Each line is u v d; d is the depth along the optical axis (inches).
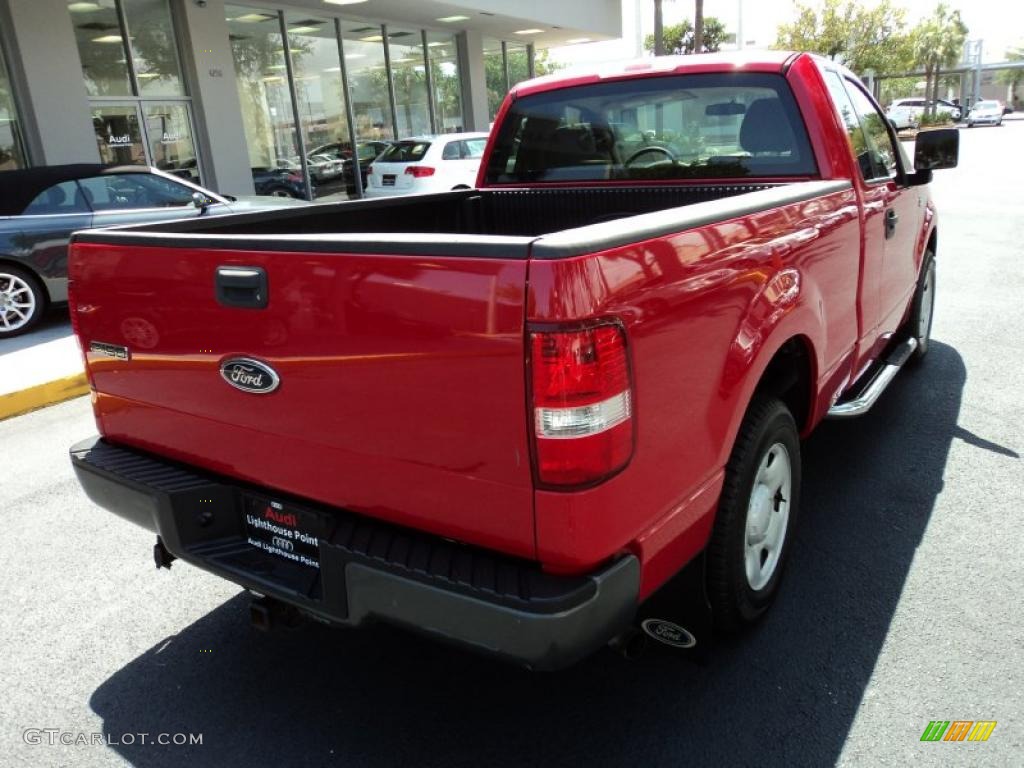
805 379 121.4
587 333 69.5
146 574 138.7
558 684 105.8
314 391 83.7
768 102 141.6
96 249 100.6
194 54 512.4
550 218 168.9
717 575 101.0
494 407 72.5
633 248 75.7
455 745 96.2
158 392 99.5
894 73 2172.7
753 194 104.8
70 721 102.7
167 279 92.7
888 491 153.9
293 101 601.9
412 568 78.5
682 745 94.3
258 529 97.1
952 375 217.9
